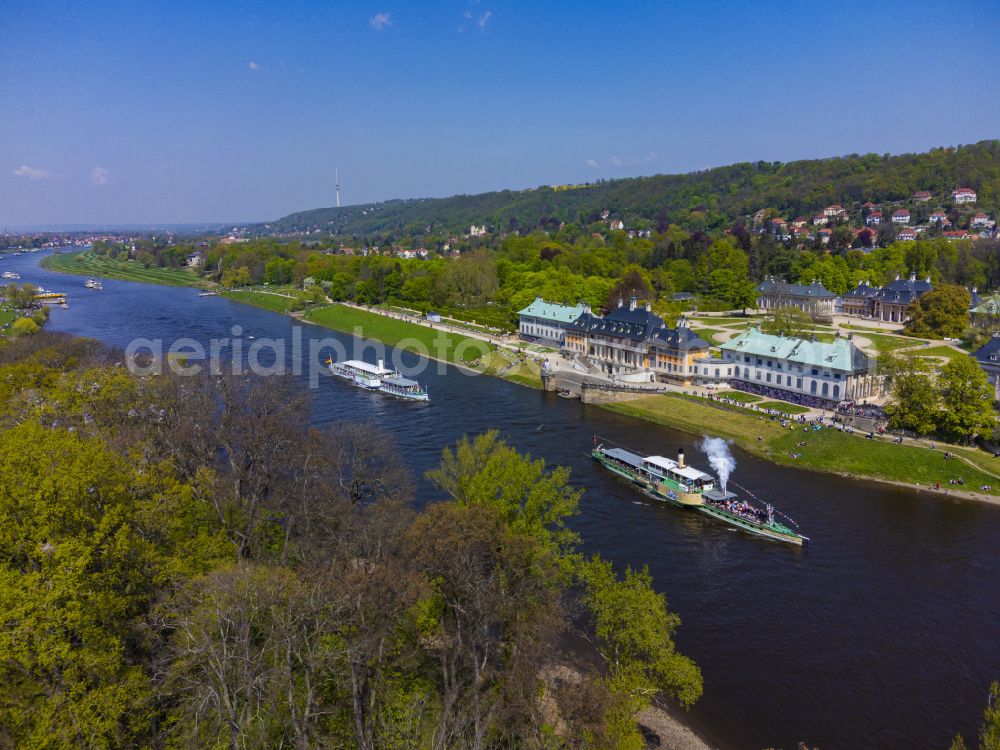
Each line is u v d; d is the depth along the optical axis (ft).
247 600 183.21
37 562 179.11
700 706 233.14
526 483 261.03
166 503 216.33
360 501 328.90
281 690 178.40
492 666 205.05
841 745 216.33
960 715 227.81
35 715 151.02
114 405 338.13
